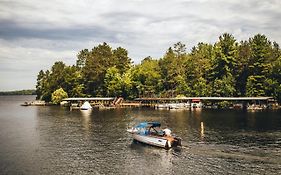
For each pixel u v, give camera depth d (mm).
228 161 49094
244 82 157250
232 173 43719
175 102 161625
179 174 43906
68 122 97000
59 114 125312
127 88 180250
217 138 66312
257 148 56906
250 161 48875
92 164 48906
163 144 58312
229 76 152000
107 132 76250
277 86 142250
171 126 83750
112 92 180250
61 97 189125
